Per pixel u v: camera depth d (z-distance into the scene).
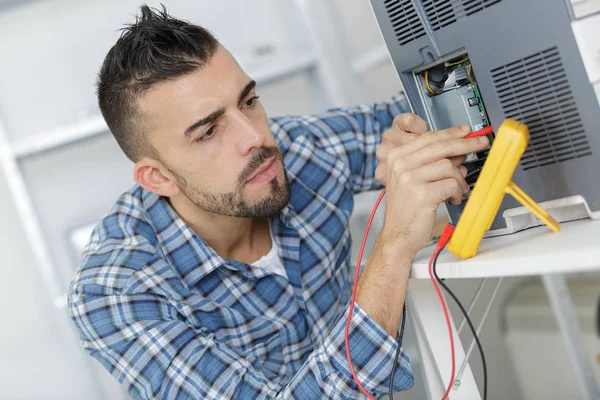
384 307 0.92
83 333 1.20
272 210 1.16
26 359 2.32
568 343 1.41
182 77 1.07
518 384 1.50
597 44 0.72
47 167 2.31
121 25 2.33
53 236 2.31
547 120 0.79
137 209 1.32
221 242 1.28
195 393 1.08
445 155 0.86
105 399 2.25
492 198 0.77
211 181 1.13
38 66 2.30
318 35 2.29
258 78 2.23
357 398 0.95
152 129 1.13
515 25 0.77
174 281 1.21
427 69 0.95
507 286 1.53
